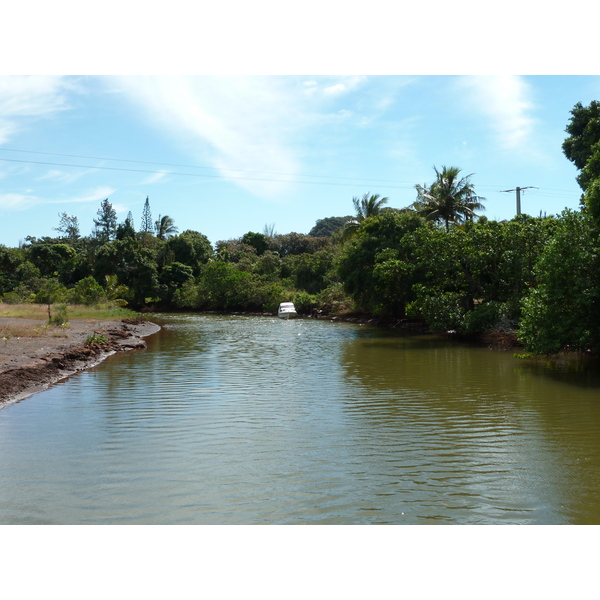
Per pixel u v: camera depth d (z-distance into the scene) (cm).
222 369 1794
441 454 873
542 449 897
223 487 732
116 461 845
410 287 3256
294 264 6619
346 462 838
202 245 7675
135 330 3244
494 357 2023
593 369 1677
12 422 1094
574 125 3014
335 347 2458
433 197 4200
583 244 1608
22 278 6475
